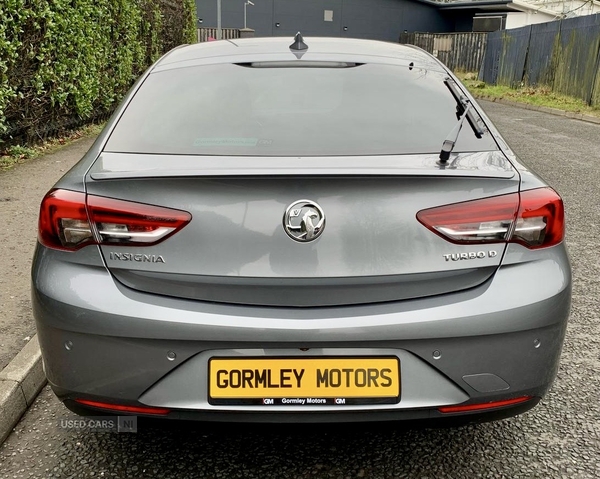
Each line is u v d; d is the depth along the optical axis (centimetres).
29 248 493
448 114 279
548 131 1389
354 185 219
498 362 226
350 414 223
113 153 255
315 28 3962
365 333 217
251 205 219
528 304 227
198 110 277
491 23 3328
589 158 1020
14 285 427
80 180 234
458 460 271
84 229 228
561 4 4019
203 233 221
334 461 270
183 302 222
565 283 236
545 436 290
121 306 222
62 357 230
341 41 345
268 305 221
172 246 222
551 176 866
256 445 280
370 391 222
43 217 238
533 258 233
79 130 1038
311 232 218
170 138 261
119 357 223
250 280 221
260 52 320
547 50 2273
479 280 229
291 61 309
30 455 275
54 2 830
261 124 266
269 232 219
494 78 2856
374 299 222
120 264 226
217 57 318
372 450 277
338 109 276
